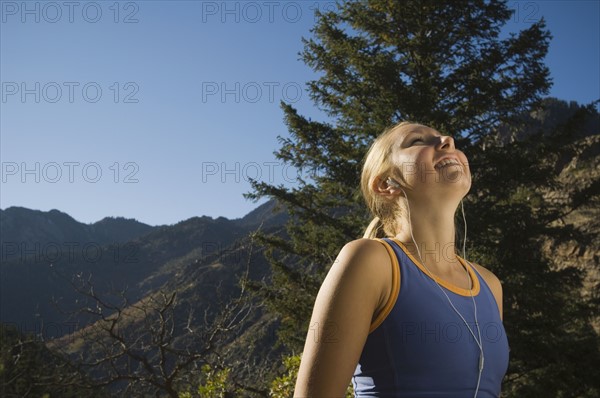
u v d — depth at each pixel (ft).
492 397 3.56
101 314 21.86
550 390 39.27
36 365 22.49
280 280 43.65
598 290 47.39
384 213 4.29
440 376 3.35
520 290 38.60
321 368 3.18
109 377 21.49
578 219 84.99
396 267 3.51
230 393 18.40
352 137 44.60
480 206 40.34
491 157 39.86
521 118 43.52
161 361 20.86
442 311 3.49
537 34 39.88
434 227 3.96
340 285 3.32
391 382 3.34
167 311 22.40
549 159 42.57
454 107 41.78
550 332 40.52
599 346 42.04
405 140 4.22
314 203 46.55
